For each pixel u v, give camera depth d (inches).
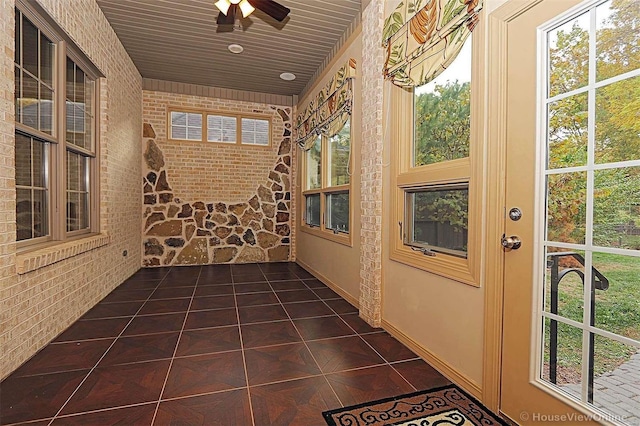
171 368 77.2
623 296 43.7
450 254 76.8
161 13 128.6
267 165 224.1
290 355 84.7
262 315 115.6
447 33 71.4
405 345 91.0
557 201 51.9
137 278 169.9
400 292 94.7
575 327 49.4
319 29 138.8
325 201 168.9
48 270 89.6
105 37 131.5
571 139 49.9
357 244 125.4
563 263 51.0
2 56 70.1
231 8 102.0
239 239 218.2
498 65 61.2
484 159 64.4
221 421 58.4
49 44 97.7
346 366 79.1
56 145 100.7
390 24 94.0
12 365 74.0
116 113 147.2
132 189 175.9
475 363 66.7
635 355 42.5
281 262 222.8
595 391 46.7
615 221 44.6
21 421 57.7
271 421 58.6
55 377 72.5
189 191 207.8
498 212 61.2
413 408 62.8
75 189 118.9
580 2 47.9
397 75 91.3
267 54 162.9
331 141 161.9
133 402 63.7
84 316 112.0
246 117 219.5
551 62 52.6
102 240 127.2
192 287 153.7
